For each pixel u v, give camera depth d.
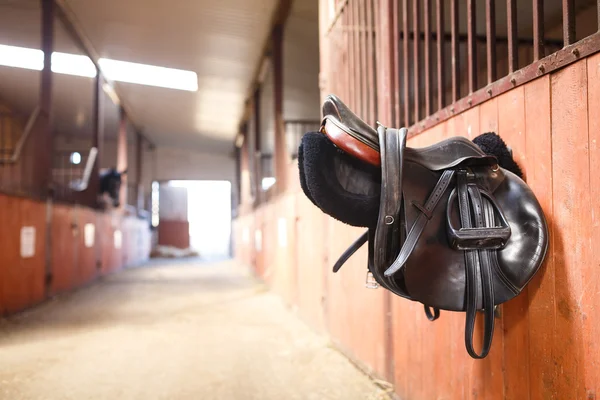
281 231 6.05
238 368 2.97
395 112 2.28
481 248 1.13
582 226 1.06
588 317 1.04
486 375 1.43
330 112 1.21
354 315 2.95
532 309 1.22
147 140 16.31
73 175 13.72
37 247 6.03
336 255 3.36
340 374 2.73
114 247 11.14
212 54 7.74
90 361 3.21
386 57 2.32
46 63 6.55
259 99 9.16
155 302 6.18
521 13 3.67
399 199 1.09
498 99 1.40
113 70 9.53
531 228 1.14
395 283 1.16
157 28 6.99
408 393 2.06
